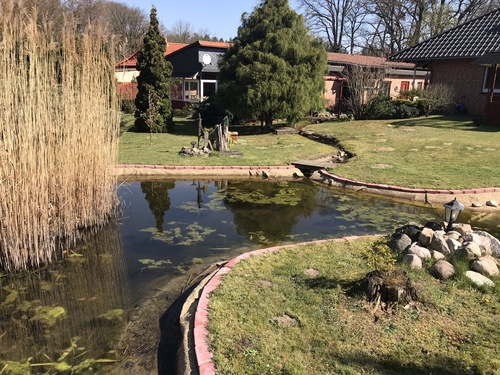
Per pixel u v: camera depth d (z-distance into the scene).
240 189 8.91
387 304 3.64
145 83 15.57
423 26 34.75
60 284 4.69
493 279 4.09
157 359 3.37
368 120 17.94
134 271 4.97
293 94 14.86
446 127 14.95
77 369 3.26
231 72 15.50
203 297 3.83
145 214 7.18
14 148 4.82
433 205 7.76
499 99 16.44
